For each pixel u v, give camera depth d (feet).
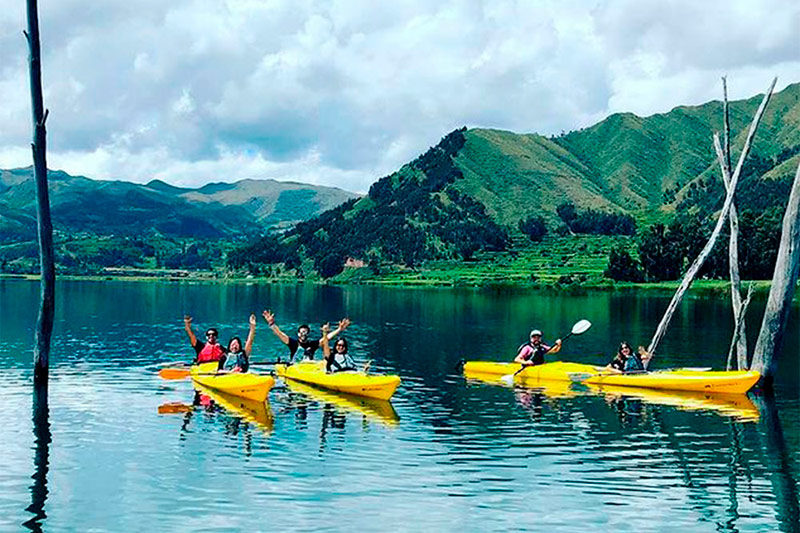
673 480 59.88
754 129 106.11
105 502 53.93
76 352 138.41
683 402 91.97
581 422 80.84
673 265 494.18
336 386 97.91
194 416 81.76
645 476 60.95
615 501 55.06
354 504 53.93
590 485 58.54
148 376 109.09
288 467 62.59
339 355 102.53
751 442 72.13
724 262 452.35
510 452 67.97
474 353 145.48
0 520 50.42
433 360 134.51
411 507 53.42
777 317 100.68
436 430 76.48
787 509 53.57
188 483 58.18
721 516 52.06
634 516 52.16
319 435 73.77
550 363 112.98
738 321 104.73
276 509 52.80
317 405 88.84
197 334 179.32
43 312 100.01
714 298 343.26
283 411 85.25
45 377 100.48
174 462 63.72
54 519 50.67
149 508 52.80
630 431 76.64
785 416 83.92
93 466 62.44
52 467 62.08
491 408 88.22
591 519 51.44
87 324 203.31
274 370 112.78
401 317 247.91
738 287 105.19
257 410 85.61
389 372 118.73
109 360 127.54
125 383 102.83
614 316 244.22
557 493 56.59
